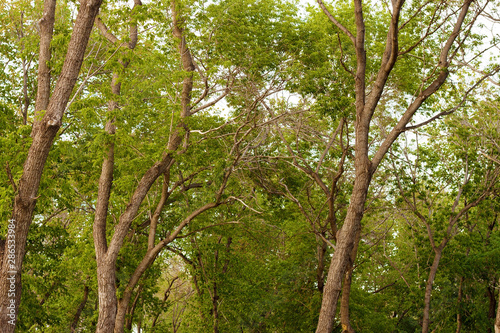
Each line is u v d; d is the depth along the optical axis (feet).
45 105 44.93
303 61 62.13
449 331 86.17
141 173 58.29
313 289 82.94
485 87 61.11
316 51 62.39
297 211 80.43
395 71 60.34
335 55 60.70
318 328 41.96
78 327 88.12
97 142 50.55
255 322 89.66
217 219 77.46
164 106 52.75
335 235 59.77
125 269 68.08
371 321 80.07
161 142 59.52
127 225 54.03
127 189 56.13
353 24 62.23
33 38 51.16
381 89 44.70
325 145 67.51
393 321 85.35
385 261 87.97
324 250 78.84
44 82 45.14
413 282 83.35
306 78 56.24
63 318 80.74
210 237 80.53
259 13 64.54
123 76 48.96
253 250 86.28
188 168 69.26
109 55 43.34
